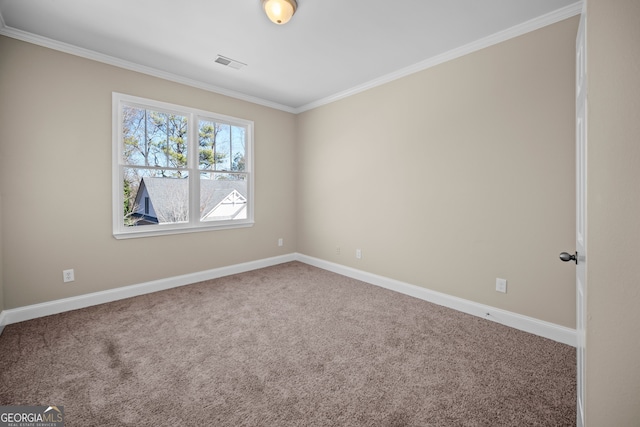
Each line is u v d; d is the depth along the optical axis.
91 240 2.74
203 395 1.54
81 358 1.87
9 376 1.68
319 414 1.41
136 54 2.73
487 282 2.49
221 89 3.59
